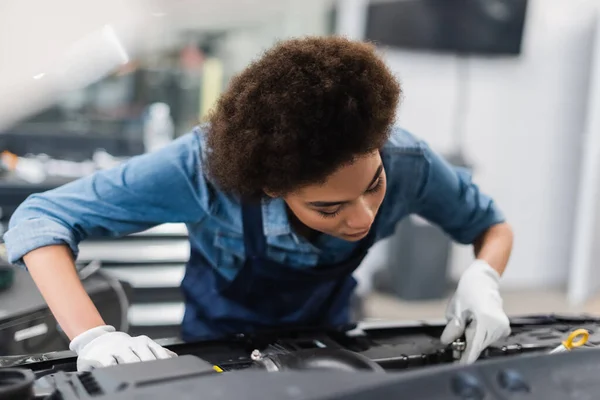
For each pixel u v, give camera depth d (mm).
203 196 765
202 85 2451
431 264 2695
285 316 893
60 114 2197
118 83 2322
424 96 2766
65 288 726
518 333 829
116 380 487
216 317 892
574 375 506
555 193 3037
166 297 1705
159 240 1750
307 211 660
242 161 607
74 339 683
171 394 437
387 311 2594
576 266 2803
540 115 2934
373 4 2605
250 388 441
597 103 2615
